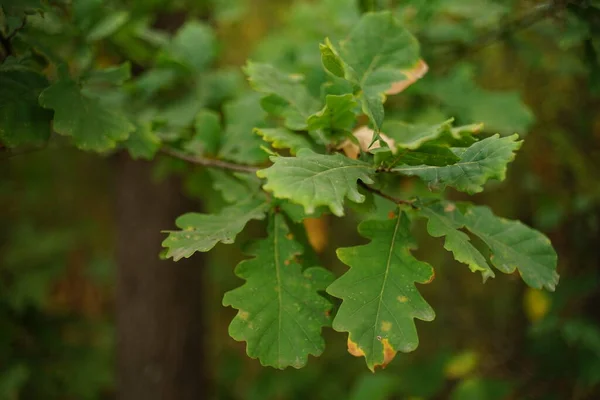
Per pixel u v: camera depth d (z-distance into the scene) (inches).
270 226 34.7
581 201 62.0
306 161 31.6
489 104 46.4
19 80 35.6
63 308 102.2
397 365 90.2
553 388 65.4
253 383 94.3
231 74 48.6
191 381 72.1
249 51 83.0
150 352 69.3
